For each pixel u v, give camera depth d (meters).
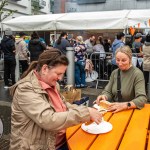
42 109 1.79
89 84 8.98
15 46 8.56
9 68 8.23
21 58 8.71
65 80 8.22
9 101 6.37
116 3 28.02
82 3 29.09
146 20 8.02
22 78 2.01
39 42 8.15
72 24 9.04
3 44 8.05
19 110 1.87
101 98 3.03
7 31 8.11
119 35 7.89
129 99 3.01
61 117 1.79
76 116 1.84
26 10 24.47
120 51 2.96
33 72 1.99
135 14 8.59
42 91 1.90
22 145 1.83
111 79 3.18
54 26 9.34
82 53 8.27
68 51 7.64
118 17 8.39
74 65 7.87
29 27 9.85
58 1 30.19
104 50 10.92
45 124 1.77
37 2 25.62
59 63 1.92
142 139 1.91
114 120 2.37
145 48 6.76
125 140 1.89
